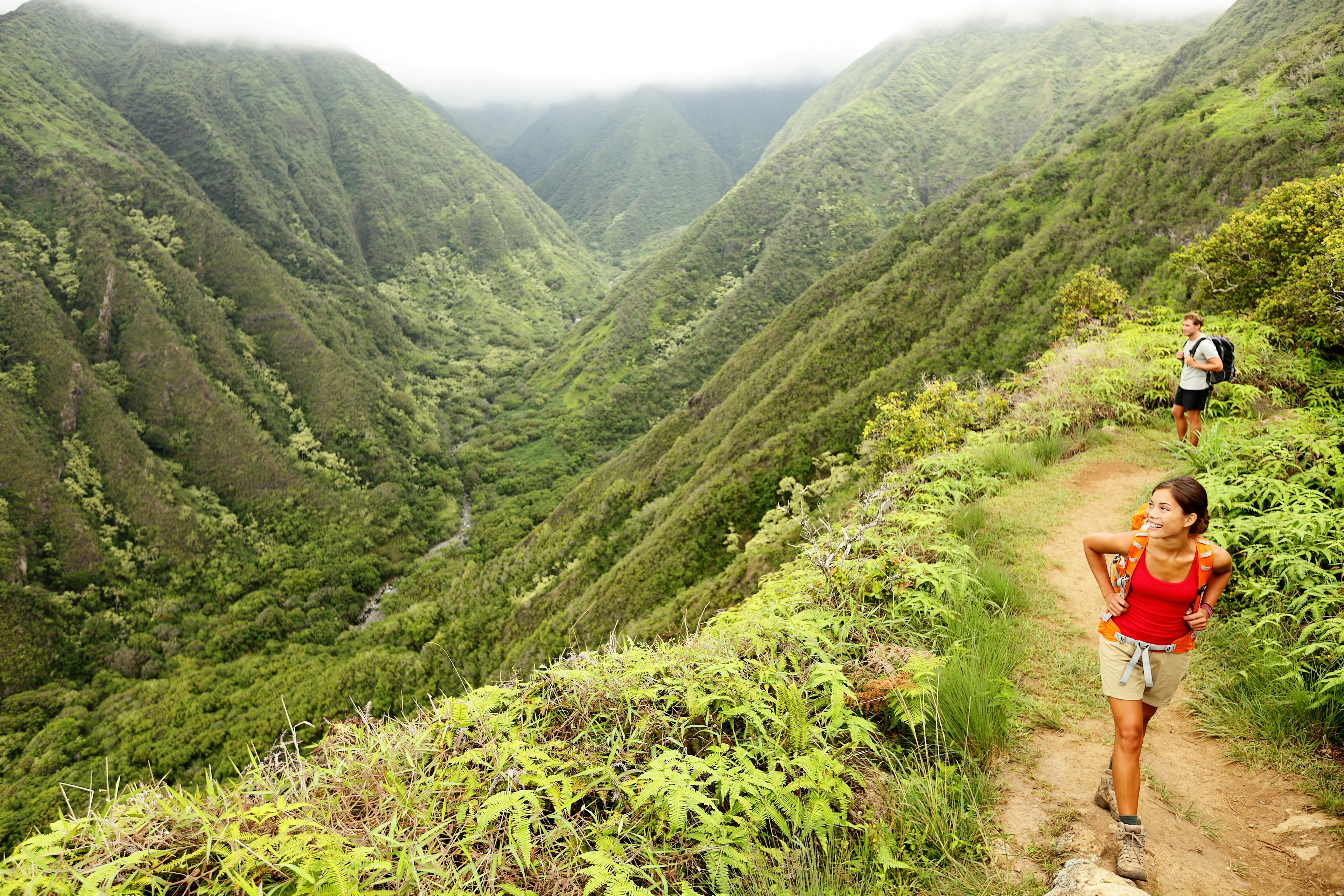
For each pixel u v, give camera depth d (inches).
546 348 7691.9
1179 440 280.7
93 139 6131.9
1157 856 86.0
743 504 1600.6
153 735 2037.4
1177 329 445.4
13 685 2674.7
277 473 4055.1
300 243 7490.2
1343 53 1724.9
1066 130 7066.9
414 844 78.4
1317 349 366.6
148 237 4965.6
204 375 4335.6
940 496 253.9
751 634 130.8
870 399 1859.0
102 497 3484.3
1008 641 141.7
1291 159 1519.4
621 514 2524.6
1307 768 101.7
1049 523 222.7
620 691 111.7
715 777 90.3
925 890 83.8
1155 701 90.0
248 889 71.5
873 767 103.4
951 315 2194.9
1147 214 1843.0
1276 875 82.6
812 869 84.0
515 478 4534.9
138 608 3122.5
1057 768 105.3
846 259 6210.6
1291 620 139.6
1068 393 363.3
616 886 73.7
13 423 3491.6
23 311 4008.4
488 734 101.2
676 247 6791.3
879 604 157.9
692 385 5428.2
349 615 3132.4
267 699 2134.6
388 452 4473.4
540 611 2034.9
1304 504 173.0
